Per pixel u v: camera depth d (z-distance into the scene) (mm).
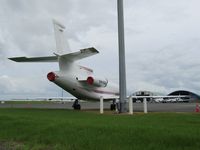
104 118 17172
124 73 26531
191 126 12555
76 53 26438
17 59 27109
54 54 27125
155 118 17031
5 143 10102
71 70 29219
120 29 26828
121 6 26938
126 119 16328
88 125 12352
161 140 8953
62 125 12438
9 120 15258
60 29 28875
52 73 27422
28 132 11672
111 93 34906
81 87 30062
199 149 7918
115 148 8211
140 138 9344
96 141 9141
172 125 12977
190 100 86750
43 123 13445
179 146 8305
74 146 8836
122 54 26625
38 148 9117
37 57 27031
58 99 42906
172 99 86625
